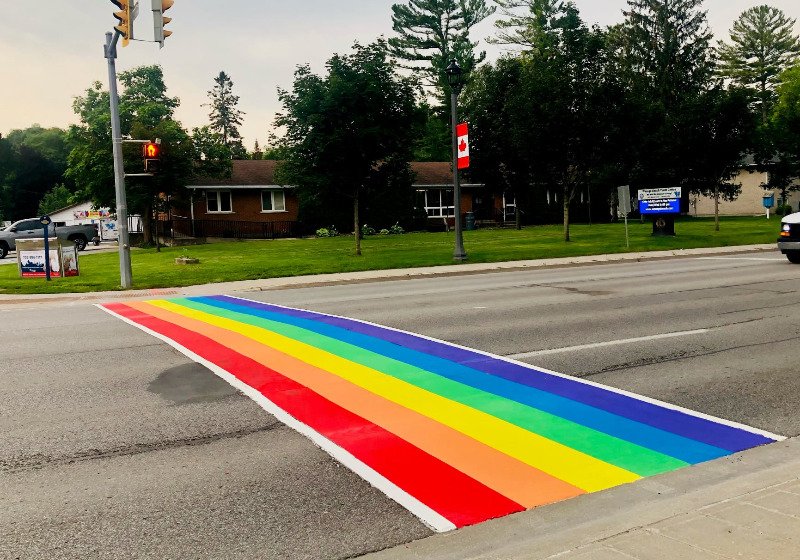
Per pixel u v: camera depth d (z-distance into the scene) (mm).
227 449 5531
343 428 5965
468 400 6746
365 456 5305
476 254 24828
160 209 36250
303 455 5359
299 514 4367
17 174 87438
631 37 61469
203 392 7188
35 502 4617
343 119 24234
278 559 3826
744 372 7691
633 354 8641
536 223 51750
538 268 21203
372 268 21125
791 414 6238
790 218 19266
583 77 29797
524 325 10773
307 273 20125
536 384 7305
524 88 30656
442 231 46594
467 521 4191
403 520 4238
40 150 97000
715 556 3404
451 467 5055
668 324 10562
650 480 4750
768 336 9539
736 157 30875
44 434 5996
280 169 25719
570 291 14742
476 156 40406
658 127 34656
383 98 24406
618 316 11367
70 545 4012
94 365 8594
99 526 4250
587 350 8906
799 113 40438
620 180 47938
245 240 40312
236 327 11102
